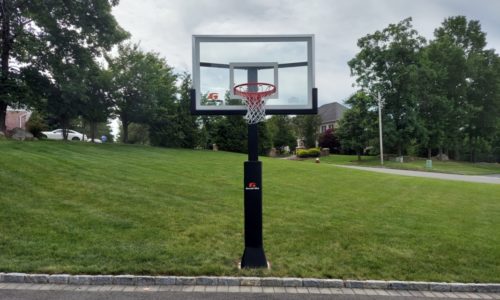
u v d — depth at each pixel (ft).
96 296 14.10
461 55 131.64
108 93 75.31
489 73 135.64
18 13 60.23
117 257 17.06
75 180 31.07
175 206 26.20
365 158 133.28
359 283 15.72
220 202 28.40
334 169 61.41
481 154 158.10
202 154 71.67
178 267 16.38
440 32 147.02
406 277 16.37
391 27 120.06
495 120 138.92
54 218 21.65
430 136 127.13
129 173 37.37
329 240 20.71
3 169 31.27
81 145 61.57
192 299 14.11
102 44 69.62
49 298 13.82
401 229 23.25
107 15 67.00
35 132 71.41
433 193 40.09
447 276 16.56
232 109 18.89
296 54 19.20
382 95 120.16
